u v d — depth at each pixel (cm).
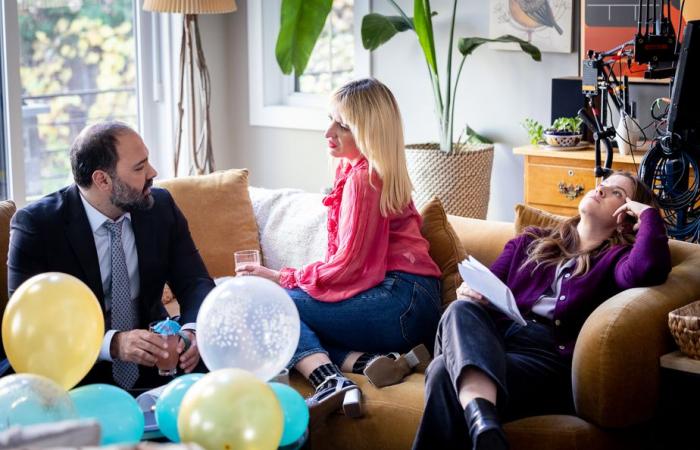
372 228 290
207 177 342
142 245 277
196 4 450
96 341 212
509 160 470
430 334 292
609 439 246
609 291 269
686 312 251
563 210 410
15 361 207
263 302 205
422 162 443
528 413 260
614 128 370
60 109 476
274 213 341
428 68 470
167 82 512
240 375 186
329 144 302
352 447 265
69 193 273
